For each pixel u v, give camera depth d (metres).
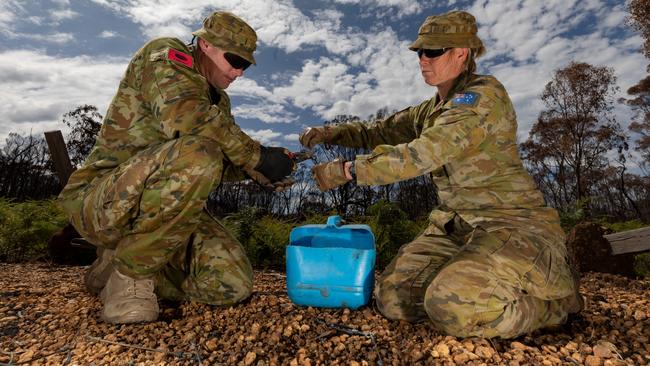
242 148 2.40
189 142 2.23
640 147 31.08
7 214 5.21
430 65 2.51
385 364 1.78
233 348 1.94
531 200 2.36
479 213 2.37
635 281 4.43
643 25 25.53
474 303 1.96
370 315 2.44
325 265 2.48
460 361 1.77
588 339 2.08
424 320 2.30
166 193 2.20
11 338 2.09
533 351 1.89
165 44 2.38
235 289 2.57
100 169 2.51
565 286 2.12
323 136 2.92
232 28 2.45
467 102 2.26
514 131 2.40
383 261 5.02
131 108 2.47
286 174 2.59
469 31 2.44
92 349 1.93
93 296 2.85
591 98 31.77
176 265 2.69
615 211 29.12
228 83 2.62
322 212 6.34
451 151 2.19
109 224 2.27
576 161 32.25
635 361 1.82
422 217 5.96
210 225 2.76
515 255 2.06
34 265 4.58
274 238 5.03
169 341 2.02
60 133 5.03
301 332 2.16
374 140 3.05
